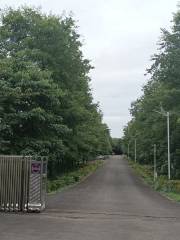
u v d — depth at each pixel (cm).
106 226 1559
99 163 12112
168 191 3875
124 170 9344
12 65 3278
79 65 4728
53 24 4294
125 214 1962
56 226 1519
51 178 4669
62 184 4262
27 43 4203
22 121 3198
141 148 7594
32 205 1884
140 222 1700
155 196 3444
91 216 1834
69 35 4553
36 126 3344
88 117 4972
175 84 4966
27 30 4353
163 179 4562
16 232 1372
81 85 4966
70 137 4803
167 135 4969
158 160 6169
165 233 1445
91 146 6378
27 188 1892
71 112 4469
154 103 5984
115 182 5603
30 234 1342
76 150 5181
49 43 4322
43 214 1844
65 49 4400
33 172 1898
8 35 4194
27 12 4394
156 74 5009
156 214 2011
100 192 3659
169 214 2027
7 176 1900
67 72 4503
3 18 4372
